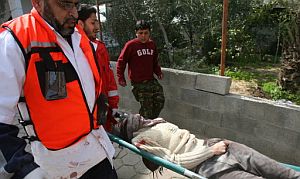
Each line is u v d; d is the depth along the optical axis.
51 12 1.26
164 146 2.41
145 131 2.50
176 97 3.94
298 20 3.84
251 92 4.30
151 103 3.76
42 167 1.39
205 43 6.06
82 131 1.41
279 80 4.21
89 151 1.48
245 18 6.43
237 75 5.16
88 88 1.43
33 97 1.24
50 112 1.29
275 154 3.07
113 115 2.77
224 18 3.19
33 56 1.20
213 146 2.22
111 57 6.51
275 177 1.94
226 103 3.38
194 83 3.66
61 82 1.29
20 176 1.11
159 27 6.14
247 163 2.06
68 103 1.33
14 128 1.15
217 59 6.13
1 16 11.18
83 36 1.51
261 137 3.14
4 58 1.13
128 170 3.15
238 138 3.37
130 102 4.66
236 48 6.14
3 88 1.12
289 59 3.97
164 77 4.01
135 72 3.72
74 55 1.39
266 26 6.77
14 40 1.16
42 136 1.32
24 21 1.25
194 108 3.76
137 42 3.67
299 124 2.80
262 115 3.08
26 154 1.16
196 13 5.88
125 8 6.41
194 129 3.85
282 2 4.68
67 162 1.42
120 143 2.36
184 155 2.21
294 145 2.88
